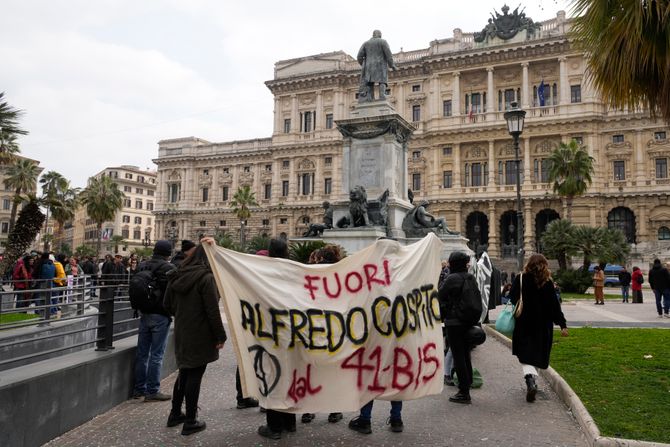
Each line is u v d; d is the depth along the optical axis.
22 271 15.92
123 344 9.16
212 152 87.88
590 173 60.56
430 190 69.00
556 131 62.56
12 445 5.95
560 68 63.25
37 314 13.86
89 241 124.44
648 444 6.11
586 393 8.38
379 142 22.36
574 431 7.11
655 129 59.25
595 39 10.11
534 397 8.59
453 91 68.56
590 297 35.12
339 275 7.02
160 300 8.68
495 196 64.56
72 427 7.13
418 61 70.75
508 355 12.91
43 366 7.03
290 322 6.72
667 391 8.45
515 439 6.79
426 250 7.69
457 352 8.53
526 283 8.66
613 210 62.19
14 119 16.84
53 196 66.50
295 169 78.44
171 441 6.67
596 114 60.53
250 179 84.50
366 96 23.31
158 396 8.66
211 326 7.01
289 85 78.94
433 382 7.29
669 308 22.41
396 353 7.02
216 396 8.95
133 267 29.31
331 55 77.19
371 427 7.32
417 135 70.50
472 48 67.56
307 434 7.01
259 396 6.63
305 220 77.00
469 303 8.39
